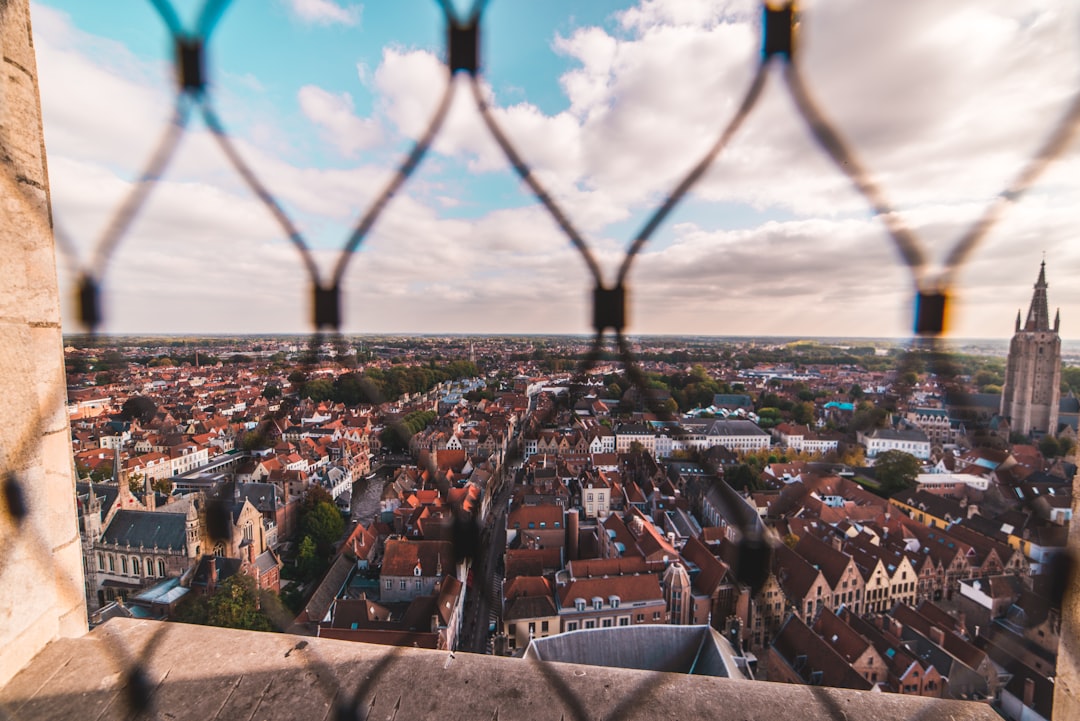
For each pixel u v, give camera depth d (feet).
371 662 7.08
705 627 65.51
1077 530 5.46
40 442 7.32
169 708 6.63
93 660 7.25
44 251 7.35
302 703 6.61
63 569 7.72
